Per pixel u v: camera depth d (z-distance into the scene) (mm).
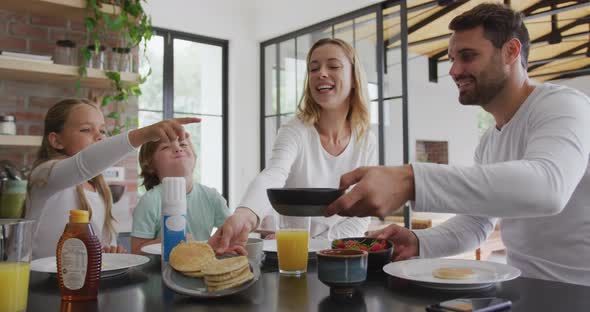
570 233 1273
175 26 4246
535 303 755
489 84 1330
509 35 1289
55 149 1958
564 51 6492
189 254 926
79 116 1923
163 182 1041
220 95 4695
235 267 833
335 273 808
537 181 808
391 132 3811
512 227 1384
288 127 1803
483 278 873
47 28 2805
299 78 4461
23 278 752
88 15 2801
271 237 1625
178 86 4438
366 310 730
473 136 9203
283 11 4445
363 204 754
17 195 2047
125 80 2830
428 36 5207
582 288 854
